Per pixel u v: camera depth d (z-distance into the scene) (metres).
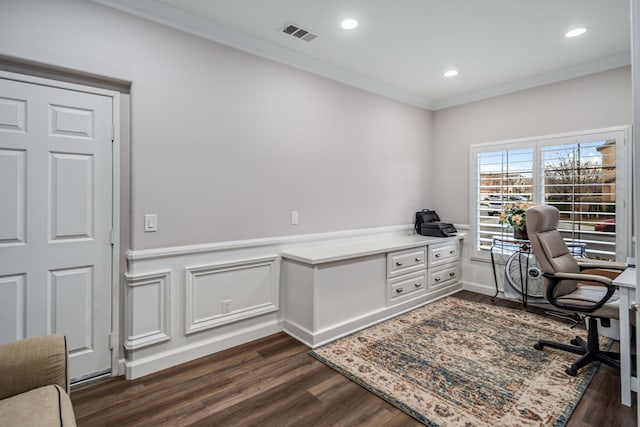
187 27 2.38
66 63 1.94
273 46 2.82
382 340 2.72
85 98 2.08
